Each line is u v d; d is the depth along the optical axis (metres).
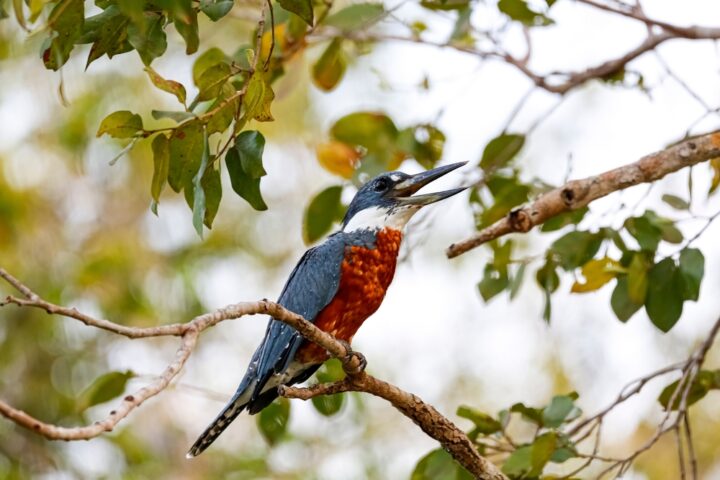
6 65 17.09
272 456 15.97
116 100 17.20
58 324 16.16
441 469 9.12
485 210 10.78
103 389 8.73
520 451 8.73
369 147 11.23
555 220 10.08
